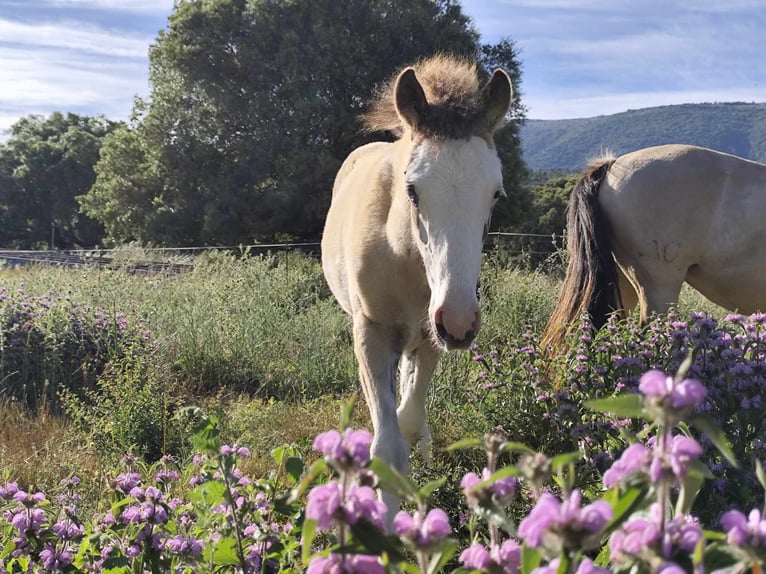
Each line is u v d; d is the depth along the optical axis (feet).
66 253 43.98
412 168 8.45
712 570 2.89
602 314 14.73
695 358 9.81
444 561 3.52
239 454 7.13
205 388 17.80
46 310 18.43
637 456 2.90
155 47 68.49
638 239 15.07
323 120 60.29
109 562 5.78
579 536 2.61
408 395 11.19
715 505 7.39
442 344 7.93
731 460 2.84
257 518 6.09
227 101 62.54
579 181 15.72
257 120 62.54
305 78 60.59
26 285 24.82
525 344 12.73
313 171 60.29
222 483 5.69
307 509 3.08
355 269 10.07
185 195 67.31
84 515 8.82
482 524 8.27
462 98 8.80
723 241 14.74
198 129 66.54
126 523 6.27
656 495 3.01
